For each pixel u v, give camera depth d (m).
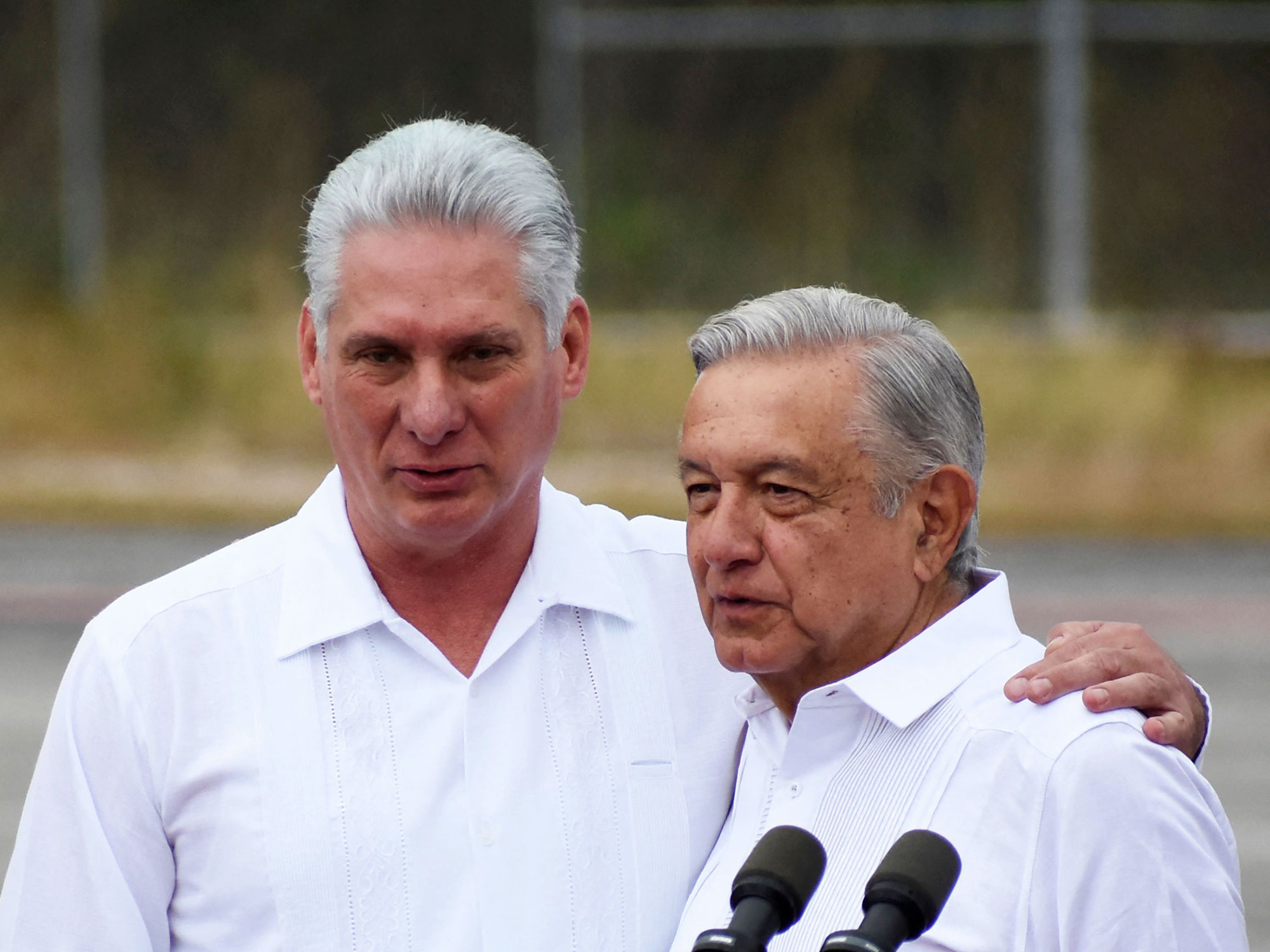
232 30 95.19
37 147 83.81
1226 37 95.56
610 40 92.94
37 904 8.84
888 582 8.67
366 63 95.81
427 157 8.80
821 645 8.74
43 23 86.44
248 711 9.08
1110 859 7.94
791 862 7.27
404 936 8.87
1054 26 71.75
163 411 58.97
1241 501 50.97
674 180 90.00
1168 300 87.50
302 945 8.80
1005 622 8.98
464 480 8.90
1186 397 57.31
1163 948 7.88
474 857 9.02
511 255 8.84
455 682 9.29
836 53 93.69
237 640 9.19
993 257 85.06
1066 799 8.06
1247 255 92.06
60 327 61.66
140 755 8.97
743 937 6.94
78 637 36.47
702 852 9.54
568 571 9.62
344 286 8.82
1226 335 65.19
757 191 89.94
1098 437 55.50
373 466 8.95
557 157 77.81
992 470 53.41
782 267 83.94
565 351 9.59
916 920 7.07
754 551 8.61
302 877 8.84
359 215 8.80
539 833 9.18
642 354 62.12
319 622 9.18
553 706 9.45
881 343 8.63
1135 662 8.45
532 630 9.52
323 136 93.81
